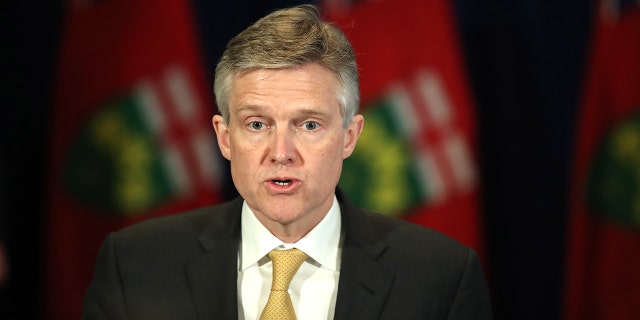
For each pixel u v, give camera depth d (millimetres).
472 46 6023
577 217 5969
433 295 3109
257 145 2828
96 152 5848
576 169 5977
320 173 2836
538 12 5980
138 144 5824
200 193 5871
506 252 6113
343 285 3055
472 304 3178
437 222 5820
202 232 3248
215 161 5902
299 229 3070
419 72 5766
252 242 3127
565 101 6031
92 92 5812
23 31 5941
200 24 5930
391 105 5754
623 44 5852
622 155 5879
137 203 5844
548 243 6070
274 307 2936
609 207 5926
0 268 5773
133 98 5809
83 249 5871
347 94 2896
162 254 3197
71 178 5852
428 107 5770
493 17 5992
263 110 2779
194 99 5848
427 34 5758
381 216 3441
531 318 6113
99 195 5852
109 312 3102
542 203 6047
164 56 5824
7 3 5926
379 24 5754
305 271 3123
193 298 3064
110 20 5820
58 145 5852
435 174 5793
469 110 5797
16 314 6062
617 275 5930
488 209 6102
